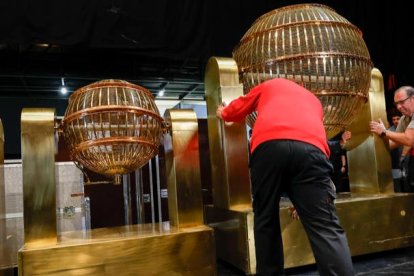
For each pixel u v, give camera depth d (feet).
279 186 4.55
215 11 10.30
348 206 6.56
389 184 7.56
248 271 5.75
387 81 12.44
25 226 5.06
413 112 7.77
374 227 6.73
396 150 9.73
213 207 7.07
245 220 5.82
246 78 6.58
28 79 14.10
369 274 5.94
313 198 4.33
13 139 16.26
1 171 5.79
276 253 4.71
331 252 4.12
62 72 13.25
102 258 4.99
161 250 5.25
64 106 17.40
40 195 5.16
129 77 14.06
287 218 6.09
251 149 4.76
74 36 8.82
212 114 6.82
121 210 8.79
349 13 12.00
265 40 6.15
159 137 5.74
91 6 9.03
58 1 8.77
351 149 8.06
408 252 7.18
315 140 4.45
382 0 12.54
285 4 11.07
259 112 4.83
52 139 5.31
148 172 9.19
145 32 9.48
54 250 4.82
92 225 8.55
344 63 5.95
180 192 5.83
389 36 12.50
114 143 5.08
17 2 8.44
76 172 6.92
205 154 9.52
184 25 9.89
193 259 5.39
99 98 5.13
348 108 6.27
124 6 9.31
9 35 8.34
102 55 12.86
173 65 13.97
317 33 5.96
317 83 5.93
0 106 16.25
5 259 5.89
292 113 4.55
